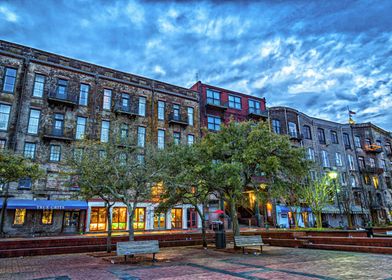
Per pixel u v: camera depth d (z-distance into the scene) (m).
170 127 32.91
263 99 41.03
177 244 17.33
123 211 28.00
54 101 26.36
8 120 24.31
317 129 42.97
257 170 15.87
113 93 30.00
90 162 13.18
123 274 8.20
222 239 15.16
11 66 25.22
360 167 45.00
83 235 22.83
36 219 23.47
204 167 14.19
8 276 8.01
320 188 25.91
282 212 33.94
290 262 10.31
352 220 39.47
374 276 7.50
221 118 36.81
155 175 13.82
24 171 15.23
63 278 7.67
